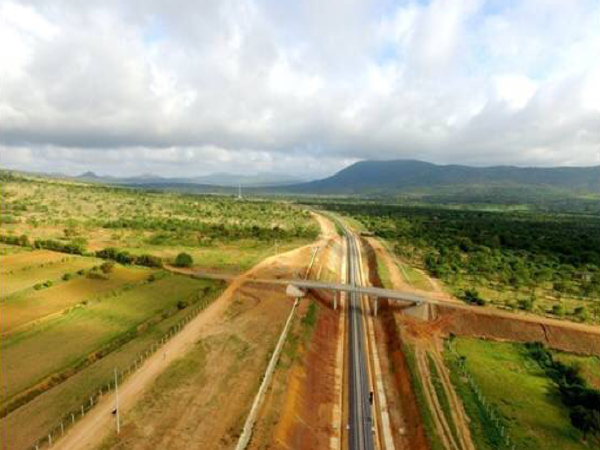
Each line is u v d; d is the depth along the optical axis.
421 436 57.16
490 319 93.88
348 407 67.31
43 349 68.81
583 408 61.44
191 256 137.75
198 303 93.94
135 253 138.50
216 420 52.38
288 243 174.75
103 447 46.22
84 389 57.31
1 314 82.62
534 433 58.91
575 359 81.75
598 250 163.25
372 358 84.94
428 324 95.31
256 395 58.62
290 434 54.28
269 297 101.50
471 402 65.62
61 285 101.75
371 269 150.62
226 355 70.00
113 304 90.81
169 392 57.72
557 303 105.31
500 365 79.12
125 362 65.25
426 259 149.00
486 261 142.50
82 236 162.50
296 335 82.31
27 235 156.88
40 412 51.81
